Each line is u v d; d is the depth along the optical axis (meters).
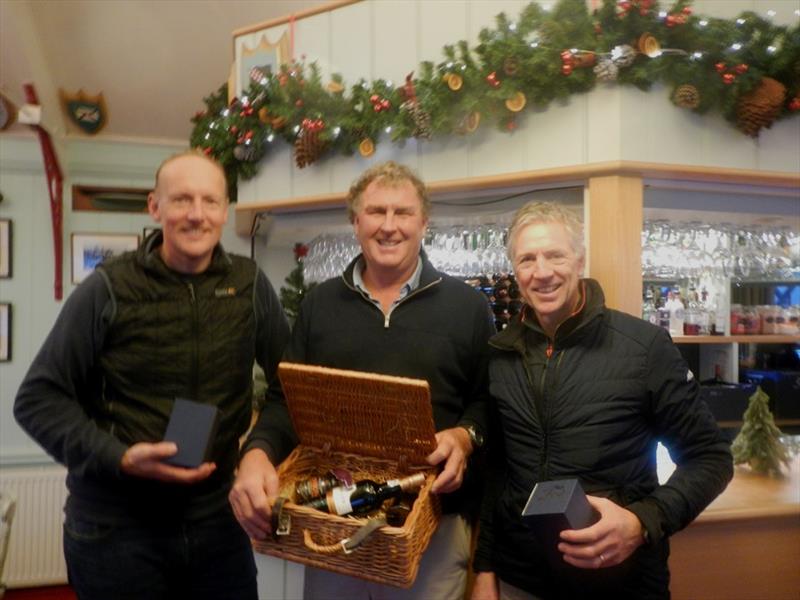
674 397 1.27
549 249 1.30
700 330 2.31
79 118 3.34
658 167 1.81
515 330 1.43
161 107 3.37
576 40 1.78
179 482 1.33
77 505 1.46
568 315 1.36
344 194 2.29
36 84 3.03
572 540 1.11
